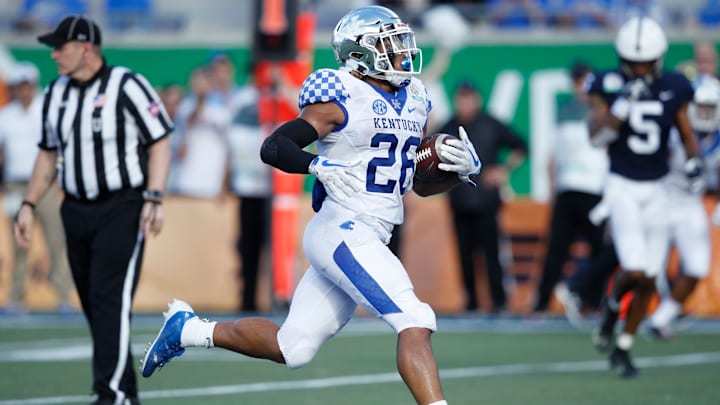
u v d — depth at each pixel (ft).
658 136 87.45
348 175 49.32
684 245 105.50
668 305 107.96
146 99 68.03
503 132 129.08
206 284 137.08
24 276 132.98
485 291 135.74
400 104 53.98
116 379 66.80
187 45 148.36
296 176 130.21
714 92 104.53
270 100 129.18
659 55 86.53
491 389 79.25
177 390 78.59
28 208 70.44
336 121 52.44
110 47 149.18
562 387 80.18
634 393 77.41
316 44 147.64
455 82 143.74
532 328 120.47
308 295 54.85
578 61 128.16
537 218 135.85
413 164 55.06
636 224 86.74
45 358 95.50
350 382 82.33
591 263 119.65
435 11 142.10
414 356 50.96
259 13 125.08
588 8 149.79
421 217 136.77
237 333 56.49
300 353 54.95
